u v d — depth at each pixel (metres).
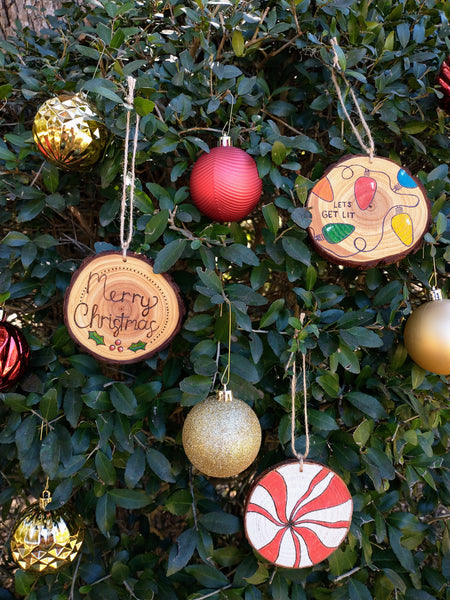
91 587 0.51
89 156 0.45
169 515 0.70
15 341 0.46
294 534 0.46
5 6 0.65
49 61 0.50
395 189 0.45
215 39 0.53
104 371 0.64
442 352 0.46
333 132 0.50
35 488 0.56
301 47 0.49
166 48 0.49
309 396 0.50
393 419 0.51
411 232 0.46
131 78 0.42
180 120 0.46
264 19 0.48
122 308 0.44
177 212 0.46
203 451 0.42
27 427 0.48
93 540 0.56
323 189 0.45
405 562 0.50
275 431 0.63
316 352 0.48
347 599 0.50
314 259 0.49
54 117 0.43
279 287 0.63
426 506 0.56
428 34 0.51
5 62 0.53
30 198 0.48
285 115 0.52
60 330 0.48
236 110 0.48
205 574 0.50
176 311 0.45
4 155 0.48
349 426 0.52
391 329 0.49
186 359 0.54
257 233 0.64
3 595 0.58
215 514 0.50
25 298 0.60
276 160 0.45
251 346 0.46
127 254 0.43
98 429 0.47
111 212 0.48
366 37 0.49
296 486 0.45
